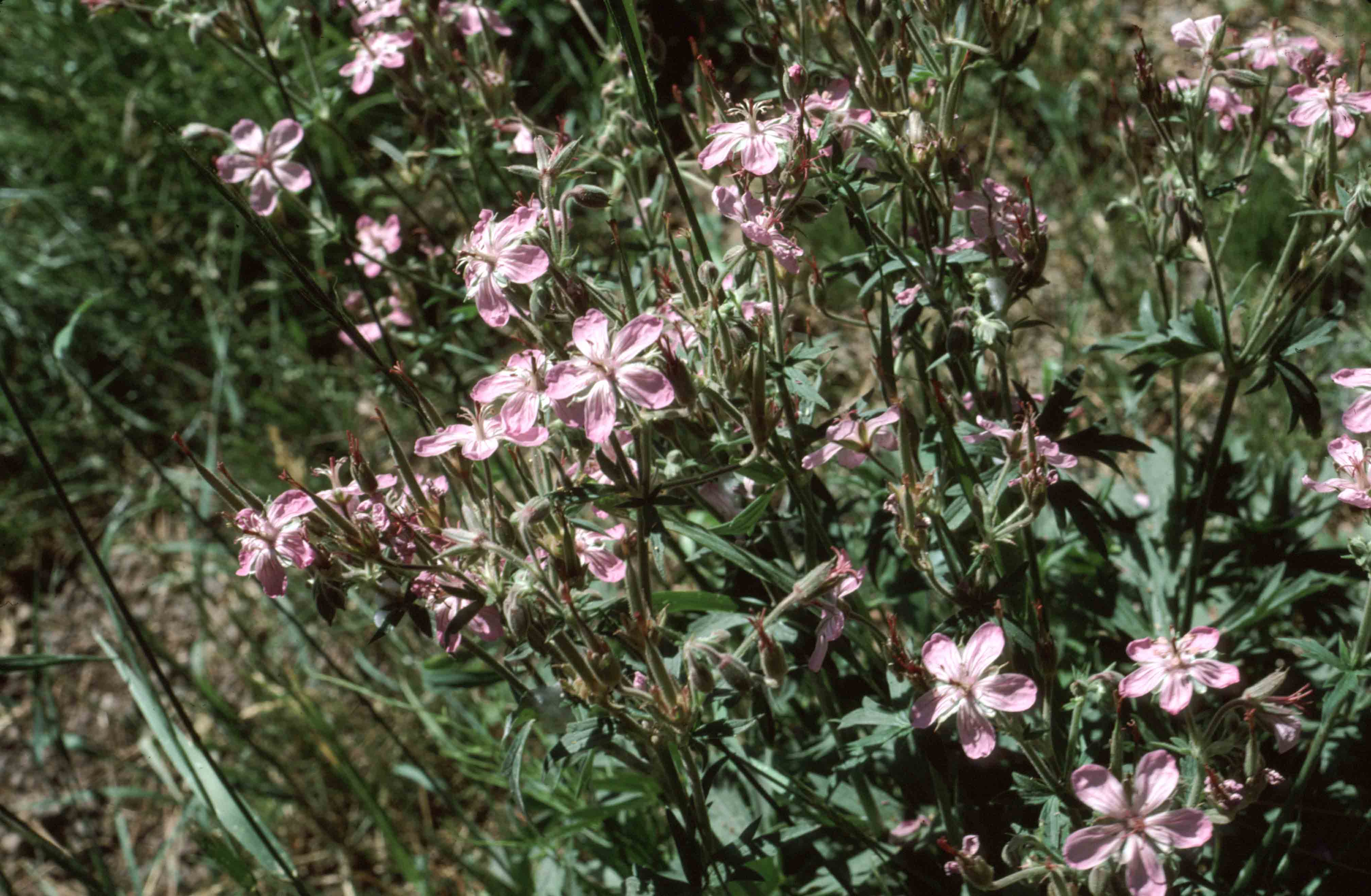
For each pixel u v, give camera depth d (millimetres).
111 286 1230
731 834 822
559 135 770
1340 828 787
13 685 1087
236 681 1048
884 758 807
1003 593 701
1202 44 762
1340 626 847
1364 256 1036
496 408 685
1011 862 677
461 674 856
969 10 740
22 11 1299
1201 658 667
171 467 1183
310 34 910
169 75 1286
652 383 661
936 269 729
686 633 781
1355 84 757
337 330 1208
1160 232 793
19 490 1174
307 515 680
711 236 1119
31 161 1282
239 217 1203
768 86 1263
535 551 686
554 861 875
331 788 973
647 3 1317
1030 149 1246
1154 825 647
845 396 1074
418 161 864
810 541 746
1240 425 1013
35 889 974
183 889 967
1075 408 877
